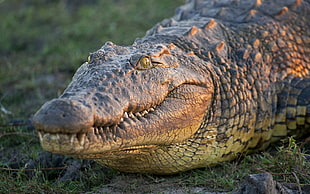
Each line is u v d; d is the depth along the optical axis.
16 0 35.09
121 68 10.03
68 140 8.59
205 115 11.59
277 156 11.25
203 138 11.51
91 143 8.90
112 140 9.30
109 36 24.11
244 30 13.86
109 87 9.60
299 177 10.55
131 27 24.88
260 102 12.70
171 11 26.00
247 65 12.78
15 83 21.06
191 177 11.34
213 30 13.43
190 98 10.90
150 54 10.52
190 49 12.28
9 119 16.83
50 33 27.56
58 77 21.41
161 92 10.29
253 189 9.30
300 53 14.37
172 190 10.82
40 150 14.07
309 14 15.24
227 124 11.89
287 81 13.43
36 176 11.88
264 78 12.98
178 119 10.61
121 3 29.25
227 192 10.43
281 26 14.42
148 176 11.58
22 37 27.72
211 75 11.90
